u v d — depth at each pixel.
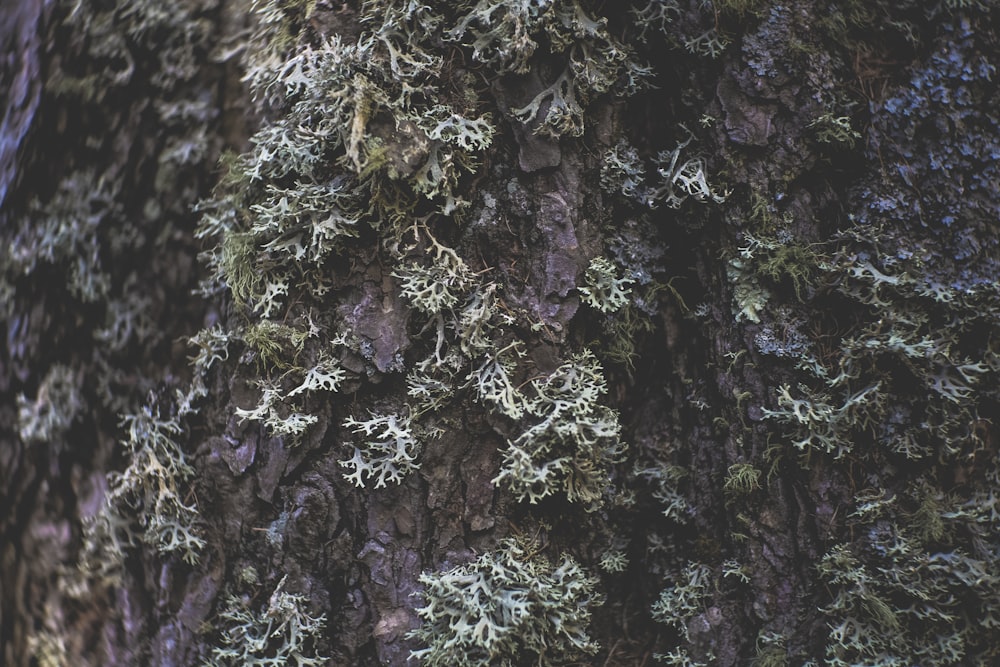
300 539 0.48
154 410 0.50
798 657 0.48
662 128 0.50
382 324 0.47
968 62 0.48
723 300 0.49
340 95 0.46
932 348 0.47
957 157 0.47
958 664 0.47
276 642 0.48
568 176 0.48
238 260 0.48
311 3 0.48
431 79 0.48
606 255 0.49
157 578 0.49
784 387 0.48
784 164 0.48
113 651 0.50
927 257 0.47
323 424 0.48
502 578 0.47
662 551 0.50
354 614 0.48
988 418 0.47
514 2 0.47
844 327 0.48
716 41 0.48
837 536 0.48
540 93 0.48
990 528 0.47
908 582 0.47
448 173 0.47
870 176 0.48
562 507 0.49
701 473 0.50
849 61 0.48
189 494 0.49
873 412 0.47
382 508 0.48
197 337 0.49
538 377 0.48
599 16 0.49
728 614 0.49
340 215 0.47
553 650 0.48
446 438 0.48
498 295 0.48
